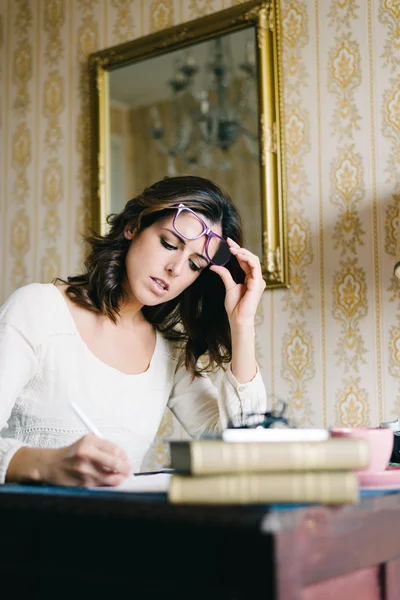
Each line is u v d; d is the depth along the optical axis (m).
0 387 1.36
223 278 1.65
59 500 0.92
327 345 2.12
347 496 0.80
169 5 2.59
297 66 2.27
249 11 2.34
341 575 0.84
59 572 0.89
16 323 1.45
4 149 2.96
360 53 2.16
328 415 2.10
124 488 1.04
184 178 1.63
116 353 1.61
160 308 1.73
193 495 0.81
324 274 2.14
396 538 0.95
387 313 2.03
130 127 2.64
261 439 0.92
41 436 1.49
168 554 0.81
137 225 1.58
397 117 2.07
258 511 0.78
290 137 2.26
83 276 1.68
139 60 2.63
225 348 1.80
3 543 0.94
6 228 2.93
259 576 0.74
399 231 1.87
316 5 2.25
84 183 2.74
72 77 2.82
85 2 2.82
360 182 2.12
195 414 1.75
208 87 2.47
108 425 1.55
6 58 2.99
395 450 1.51
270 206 2.26
